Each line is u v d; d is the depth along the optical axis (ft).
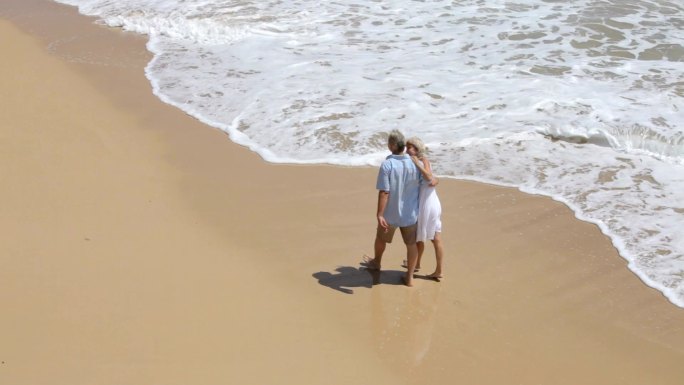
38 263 23.93
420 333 21.79
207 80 42.60
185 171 31.73
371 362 20.39
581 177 31.78
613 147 34.60
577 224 28.14
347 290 23.71
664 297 23.91
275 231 27.09
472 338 21.65
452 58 44.88
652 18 50.83
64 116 36.83
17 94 39.45
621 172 32.17
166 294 22.76
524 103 38.32
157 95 40.47
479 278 24.77
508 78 41.68
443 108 38.14
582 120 36.27
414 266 24.14
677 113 36.91
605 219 28.48
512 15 52.19
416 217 23.45
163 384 18.85
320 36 49.60
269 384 19.17
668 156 33.73
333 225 27.63
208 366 19.67
